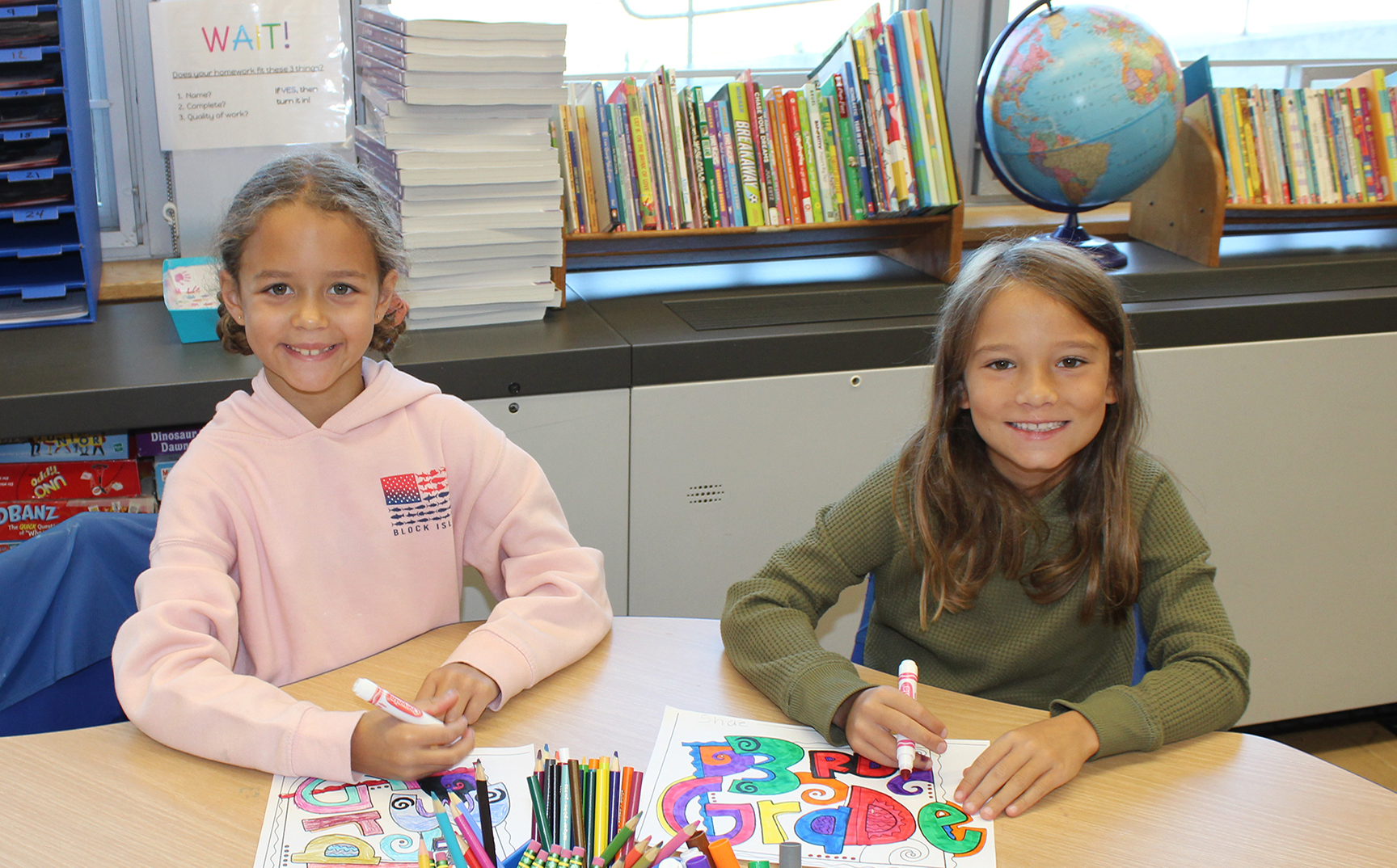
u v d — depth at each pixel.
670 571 1.71
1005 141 1.87
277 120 1.82
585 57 2.12
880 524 1.09
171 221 1.94
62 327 1.66
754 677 0.91
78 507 1.54
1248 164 2.05
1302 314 1.77
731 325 1.69
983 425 1.04
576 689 0.90
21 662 0.93
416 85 1.53
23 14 1.48
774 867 0.70
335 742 0.77
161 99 1.77
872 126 1.86
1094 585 1.04
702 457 1.66
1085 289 1.01
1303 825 0.75
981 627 1.08
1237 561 1.90
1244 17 2.38
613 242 1.83
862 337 1.66
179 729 0.80
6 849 0.70
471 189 1.61
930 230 1.97
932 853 0.72
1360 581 1.98
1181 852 0.72
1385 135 2.11
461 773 0.79
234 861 0.69
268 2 1.78
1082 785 0.80
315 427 1.04
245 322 1.02
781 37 2.21
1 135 1.51
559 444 1.59
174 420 1.42
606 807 0.75
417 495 1.07
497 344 1.57
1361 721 2.19
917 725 0.81
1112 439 1.06
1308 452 1.86
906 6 2.21
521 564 1.05
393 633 1.07
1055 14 1.83
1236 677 0.92
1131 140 1.79
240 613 1.02
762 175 1.86
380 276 1.06
